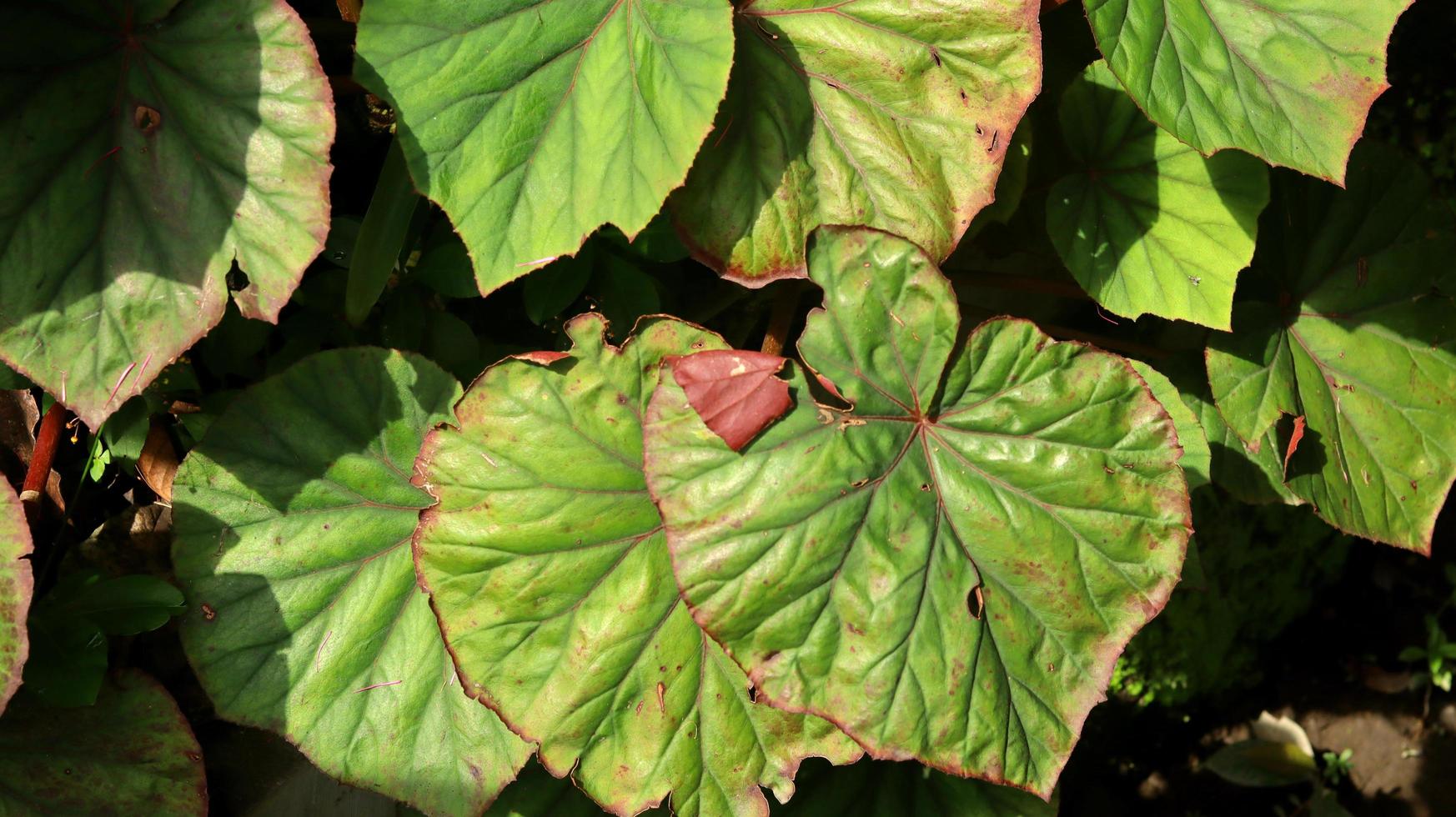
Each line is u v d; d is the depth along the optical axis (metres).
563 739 0.98
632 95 0.94
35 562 1.01
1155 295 1.03
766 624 0.94
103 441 1.01
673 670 0.98
